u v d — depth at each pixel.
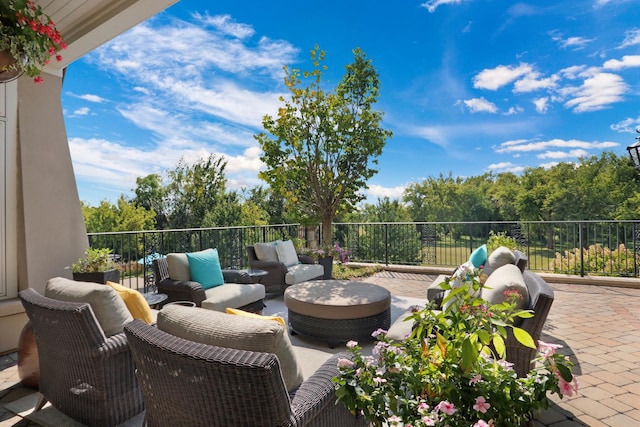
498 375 1.32
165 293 3.82
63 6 3.28
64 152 4.25
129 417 2.04
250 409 1.16
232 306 3.73
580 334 3.56
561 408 2.28
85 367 1.94
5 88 3.78
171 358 1.24
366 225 8.10
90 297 1.99
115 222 12.88
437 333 1.39
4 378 2.89
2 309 3.43
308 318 3.48
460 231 7.32
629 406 2.30
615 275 6.02
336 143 7.05
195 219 14.69
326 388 1.47
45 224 4.00
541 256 6.74
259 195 14.34
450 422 1.21
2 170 3.75
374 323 3.44
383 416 1.33
